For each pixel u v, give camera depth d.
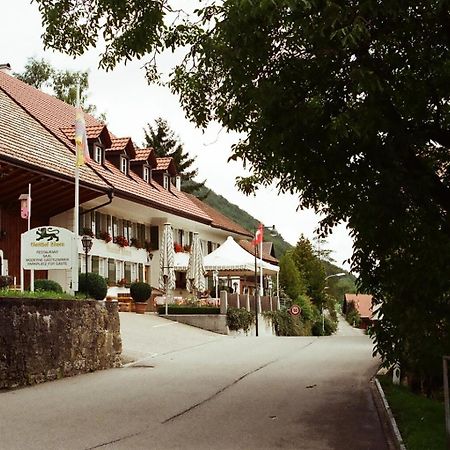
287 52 8.53
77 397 11.44
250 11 7.60
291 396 11.57
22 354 12.89
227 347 22.25
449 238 8.86
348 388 12.55
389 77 8.52
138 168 39.03
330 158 8.87
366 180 8.88
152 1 10.36
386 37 8.15
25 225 28.12
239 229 54.69
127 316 29.22
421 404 10.02
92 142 33.44
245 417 9.59
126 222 37.00
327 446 7.80
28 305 13.19
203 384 13.09
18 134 26.88
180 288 42.97
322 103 8.43
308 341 25.64
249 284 53.28
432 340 8.99
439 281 8.73
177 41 10.84
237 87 8.75
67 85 49.94
